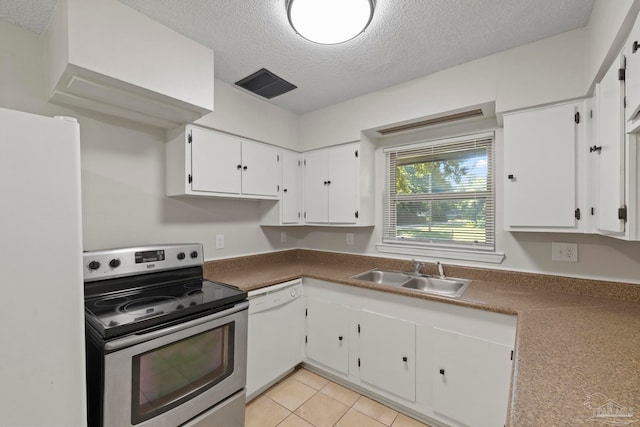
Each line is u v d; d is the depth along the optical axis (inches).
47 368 33.4
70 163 34.6
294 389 85.1
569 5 54.5
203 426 57.5
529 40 65.7
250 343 77.5
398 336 74.6
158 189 82.0
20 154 31.4
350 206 99.5
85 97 62.2
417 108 83.3
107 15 53.8
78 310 35.5
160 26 60.7
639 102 36.4
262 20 59.4
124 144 75.1
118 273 64.4
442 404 67.7
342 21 55.1
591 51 56.3
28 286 32.0
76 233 35.2
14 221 31.0
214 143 83.4
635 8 37.1
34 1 53.6
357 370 82.4
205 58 68.2
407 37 64.5
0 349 30.5
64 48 51.2
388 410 76.3
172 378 53.1
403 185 101.7
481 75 72.8
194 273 78.2
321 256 118.7
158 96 62.2
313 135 108.3
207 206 94.0
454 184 91.3
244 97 91.4
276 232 118.6
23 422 31.9
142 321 49.2
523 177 67.7
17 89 60.2
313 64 76.2
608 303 62.8
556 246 73.2
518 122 68.5
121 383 46.3
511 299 65.9
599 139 53.4
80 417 35.8
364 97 94.7
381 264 103.2
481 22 59.4
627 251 64.9
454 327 66.9
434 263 91.3
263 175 98.0
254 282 80.0
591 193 59.5
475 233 87.3
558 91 63.1
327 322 89.0
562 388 31.4
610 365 36.4
